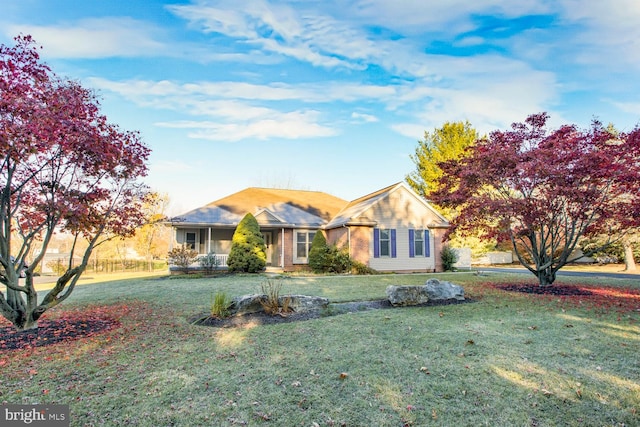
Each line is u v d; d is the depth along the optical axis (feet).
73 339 19.70
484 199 37.37
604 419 10.98
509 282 46.96
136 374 14.65
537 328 21.47
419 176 104.17
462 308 28.17
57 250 148.66
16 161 18.83
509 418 11.09
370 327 21.98
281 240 70.33
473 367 15.12
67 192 21.94
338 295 34.27
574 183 33.68
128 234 27.20
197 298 33.30
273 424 10.85
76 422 10.91
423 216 71.31
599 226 37.55
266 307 26.05
